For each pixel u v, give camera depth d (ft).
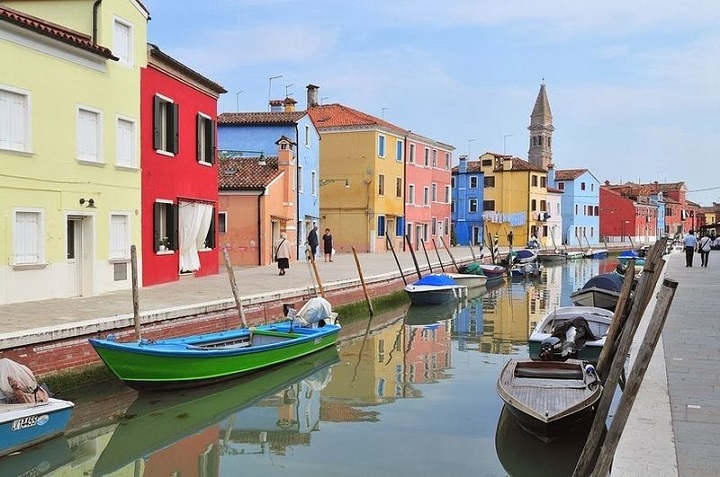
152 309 46.03
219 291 59.82
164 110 67.82
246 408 38.52
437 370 48.65
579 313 51.44
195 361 39.50
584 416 29.48
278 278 75.15
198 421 35.76
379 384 44.16
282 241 79.20
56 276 51.60
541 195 218.18
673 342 35.45
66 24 57.06
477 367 49.78
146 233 63.98
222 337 46.19
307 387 43.47
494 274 119.96
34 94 49.24
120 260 59.06
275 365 46.47
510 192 212.64
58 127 51.62
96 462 29.84
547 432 28.30
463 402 39.22
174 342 42.04
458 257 138.92
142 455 30.68
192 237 73.31
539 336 45.24
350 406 38.68
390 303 84.79
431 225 172.86
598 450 27.86
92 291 55.26
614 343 38.99
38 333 35.01
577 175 242.17
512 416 32.65
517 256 148.15
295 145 108.17
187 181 72.69
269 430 34.17
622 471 16.92
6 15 45.70
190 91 73.41
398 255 133.80
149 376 37.91
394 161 148.56
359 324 71.92
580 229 246.68
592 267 169.99
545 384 31.68
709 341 35.70
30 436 28.55
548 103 325.83
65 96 52.37
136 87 61.93
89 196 55.01
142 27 62.90
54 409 29.48
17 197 47.85
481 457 29.76
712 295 58.70
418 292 83.51
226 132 111.55
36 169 49.47
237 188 93.30
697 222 374.02
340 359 53.01
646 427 20.67
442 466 28.58
